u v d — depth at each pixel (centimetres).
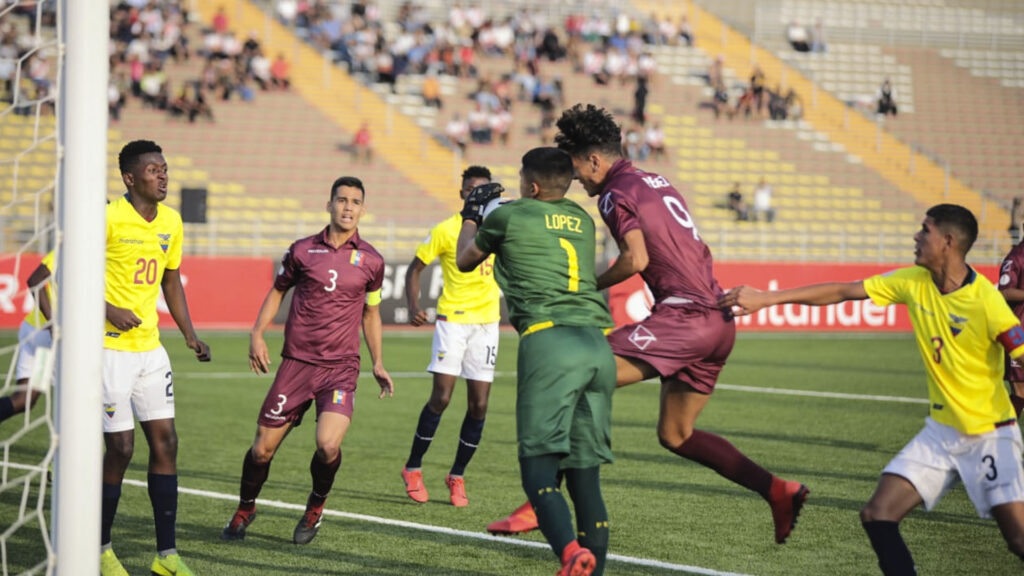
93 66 650
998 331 758
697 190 5444
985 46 6988
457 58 5822
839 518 1209
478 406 1286
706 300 928
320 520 1094
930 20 7044
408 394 2383
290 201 4844
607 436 825
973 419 777
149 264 950
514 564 1001
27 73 4516
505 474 1478
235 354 3147
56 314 652
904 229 5412
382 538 1102
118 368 933
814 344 3738
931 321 791
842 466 1541
